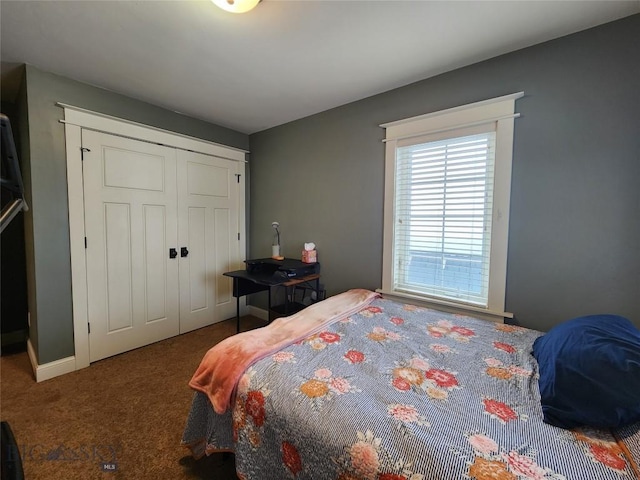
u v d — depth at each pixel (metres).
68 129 2.05
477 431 0.80
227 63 1.87
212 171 3.01
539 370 1.11
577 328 1.07
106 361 2.29
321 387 1.01
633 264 1.43
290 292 2.96
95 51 1.74
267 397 1.00
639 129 1.40
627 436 0.75
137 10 1.39
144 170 2.49
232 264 3.26
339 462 0.79
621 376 0.81
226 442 1.19
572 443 0.75
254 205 3.36
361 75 2.02
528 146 1.68
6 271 2.51
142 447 1.43
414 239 2.19
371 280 2.41
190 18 1.44
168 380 2.03
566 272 1.60
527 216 1.70
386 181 2.27
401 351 1.30
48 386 1.93
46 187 1.98
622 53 1.43
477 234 1.91
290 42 1.64
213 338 2.75
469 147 1.91
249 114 2.75
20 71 1.97
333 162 2.61
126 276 2.42
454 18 1.44
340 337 1.44
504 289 1.78
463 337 1.46
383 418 0.85
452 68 1.92
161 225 2.63
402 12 1.40
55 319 2.05
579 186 1.55
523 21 1.46
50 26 1.50
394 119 2.23
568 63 1.56
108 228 2.30
